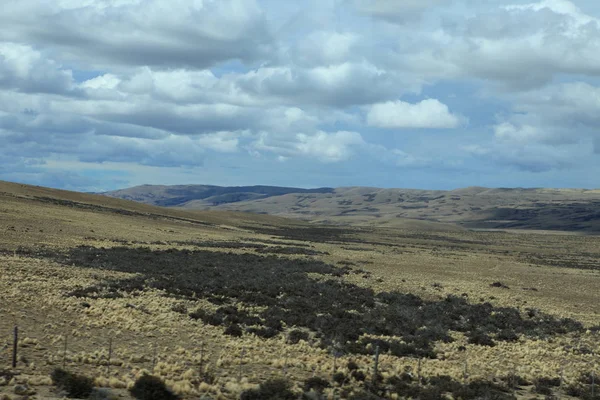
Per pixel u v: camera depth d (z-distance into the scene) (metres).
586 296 72.50
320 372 30.36
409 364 34.28
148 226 131.88
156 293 50.03
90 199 176.00
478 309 56.88
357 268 84.75
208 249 98.56
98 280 53.06
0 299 38.22
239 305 49.00
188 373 26.03
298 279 67.88
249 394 23.86
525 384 32.75
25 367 24.98
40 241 79.44
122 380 24.38
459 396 27.70
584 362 39.53
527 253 177.12
